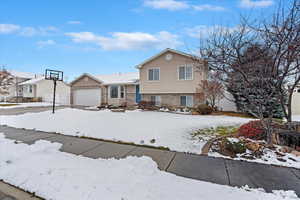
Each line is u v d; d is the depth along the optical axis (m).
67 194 2.75
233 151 4.69
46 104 21.62
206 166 3.88
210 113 12.88
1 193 2.87
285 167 3.86
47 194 2.78
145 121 8.88
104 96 20.70
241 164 4.01
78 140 5.84
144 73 17.33
